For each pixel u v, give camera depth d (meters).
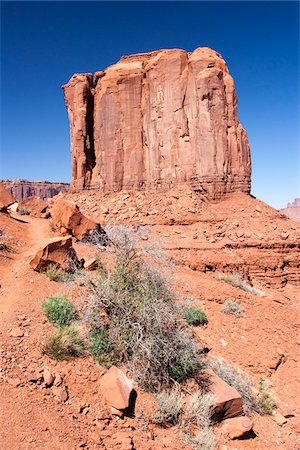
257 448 8.38
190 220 37.97
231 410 8.94
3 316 9.43
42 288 11.33
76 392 7.52
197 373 9.60
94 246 17.02
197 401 8.48
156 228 36.53
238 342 13.36
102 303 9.64
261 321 15.42
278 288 30.38
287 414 10.10
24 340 8.38
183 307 12.88
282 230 36.38
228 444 8.16
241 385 10.35
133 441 6.83
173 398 8.24
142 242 17.70
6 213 23.69
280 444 8.86
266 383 11.27
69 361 8.19
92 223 19.22
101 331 9.20
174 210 40.59
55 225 20.11
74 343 8.58
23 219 26.09
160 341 8.91
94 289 10.07
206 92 43.62
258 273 30.89
